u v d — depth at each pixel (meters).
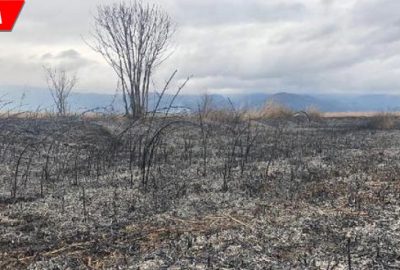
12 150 10.54
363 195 7.12
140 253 4.96
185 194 7.47
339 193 7.30
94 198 7.23
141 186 7.95
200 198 7.20
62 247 5.21
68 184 8.20
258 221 6.00
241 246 5.09
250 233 5.52
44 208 6.75
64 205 6.88
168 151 11.45
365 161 10.05
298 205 6.71
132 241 5.35
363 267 4.47
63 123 13.48
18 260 4.82
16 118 13.69
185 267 4.54
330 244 5.11
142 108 17.78
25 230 5.83
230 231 5.60
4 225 6.02
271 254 4.85
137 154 11.01
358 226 5.68
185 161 10.30
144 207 6.77
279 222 5.93
